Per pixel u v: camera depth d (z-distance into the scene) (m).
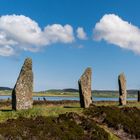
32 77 45.03
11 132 31.06
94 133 38.47
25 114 39.59
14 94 43.69
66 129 36.56
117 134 42.25
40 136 32.47
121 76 63.72
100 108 48.66
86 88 52.69
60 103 64.00
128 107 54.41
